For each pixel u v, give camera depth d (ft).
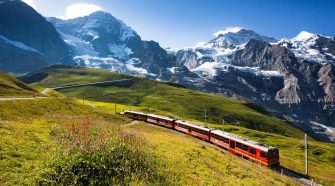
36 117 174.09
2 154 65.26
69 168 54.95
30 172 58.85
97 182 55.57
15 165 61.31
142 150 84.43
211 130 271.08
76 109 265.34
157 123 348.79
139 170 68.33
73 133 78.95
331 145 655.35
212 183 84.69
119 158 67.77
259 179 114.11
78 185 53.57
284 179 160.97
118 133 92.48
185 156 109.70
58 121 135.44
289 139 572.10
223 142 250.57
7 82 422.82
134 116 388.37
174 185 71.20
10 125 95.55
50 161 56.95
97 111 289.53
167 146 121.19
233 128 585.22
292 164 293.64
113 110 533.55
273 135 584.40
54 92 647.15
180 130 314.96
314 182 213.25
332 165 447.42
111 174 59.88
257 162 216.13
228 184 88.94
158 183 66.95
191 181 79.71
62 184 52.13
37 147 75.61
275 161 212.84
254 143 226.79
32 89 497.46
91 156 60.08
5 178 54.65
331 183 230.07
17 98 280.51
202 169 97.71
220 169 108.17
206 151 136.87
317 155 488.02
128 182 59.88
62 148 63.82
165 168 82.89
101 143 67.26
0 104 193.06
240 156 231.91
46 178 53.06
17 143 75.10
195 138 286.25
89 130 85.87
